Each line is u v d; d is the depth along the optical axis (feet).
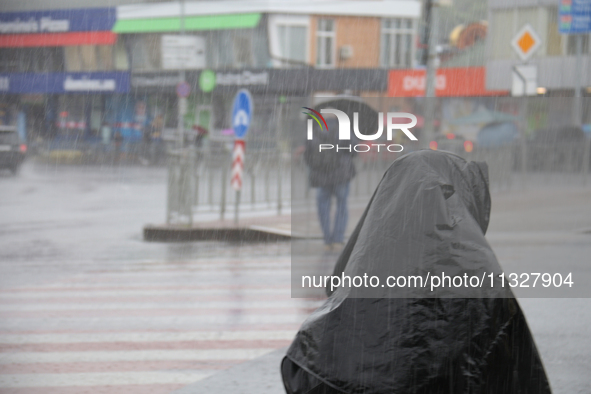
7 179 104.32
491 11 148.05
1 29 195.72
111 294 35.70
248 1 167.73
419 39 156.35
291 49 166.20
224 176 61.00
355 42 164.45
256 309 32.58
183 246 50.03
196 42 174.19
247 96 56.65
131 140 174.70
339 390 11.43
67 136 187.11
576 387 21.03
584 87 140.56
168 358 25.48
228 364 24.67
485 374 11.41
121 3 184.65
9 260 44.57
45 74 190.90
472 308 11.54
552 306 30.37
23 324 30.25
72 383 22.90
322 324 12.01
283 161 64.75
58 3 191.93
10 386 22.65
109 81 184.65
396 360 11.32
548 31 143.33
